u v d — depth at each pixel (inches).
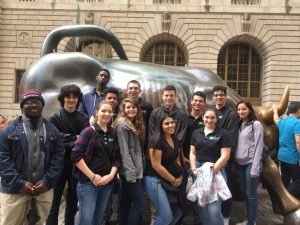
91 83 214.5
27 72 221.0
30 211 135.7
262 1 1018.7
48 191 139.1
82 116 165.3
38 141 133.7
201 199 157.2
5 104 1031.6
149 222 197.6
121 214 168.7
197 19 1023.0
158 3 1029.8
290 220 190.5
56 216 163.3
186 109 205.9
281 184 197.8
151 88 207.2
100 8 1023.6
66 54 219.6
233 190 197.2
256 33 1018.7
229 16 1018.1
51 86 214.2
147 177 157.4
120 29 1025.5
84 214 142.7
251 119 182.4
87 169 141.5
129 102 154.6
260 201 256.8
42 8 1028.5
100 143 145.2
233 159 184.7
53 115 162.4
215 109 185.5
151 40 1051.3
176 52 1085.1
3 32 1035.3
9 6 1032.2
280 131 221.8
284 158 220.8
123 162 148.6
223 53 1083.3
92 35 269.4
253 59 1081.4
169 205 154.4
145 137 169.5
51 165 137.9
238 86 1084.5
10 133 131.0
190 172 167.2
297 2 1010.1
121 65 225.0
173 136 161.5
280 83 1005.8
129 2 1021.8
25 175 132.0
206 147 163.2
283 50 1010.7
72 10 1027.3
